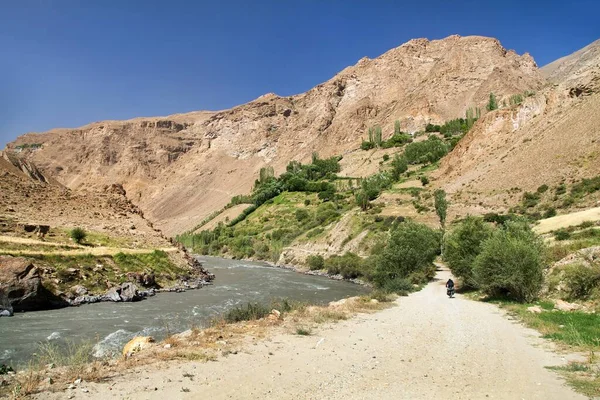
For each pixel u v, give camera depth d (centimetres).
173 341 1319
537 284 2530
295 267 7725
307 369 1085
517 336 1608
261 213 15275
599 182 6294
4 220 3725
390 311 2322
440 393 916
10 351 1622
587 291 2344
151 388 870
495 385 980
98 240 4178
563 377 1044
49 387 838
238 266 7669
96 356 1544
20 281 2581
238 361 1130
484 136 11462
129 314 2536
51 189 5438
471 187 9169
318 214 11562
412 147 16775
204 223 19488
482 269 2798
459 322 1952
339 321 1891
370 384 975
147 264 3962
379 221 7969
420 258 4181
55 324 2188
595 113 7981
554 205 6488
